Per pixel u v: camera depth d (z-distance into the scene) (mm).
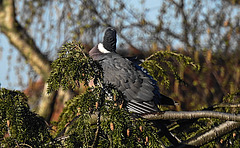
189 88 22953
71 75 7523
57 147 8109
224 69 23656
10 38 20828
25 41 20891
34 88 20641
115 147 7461
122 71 9531
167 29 22547
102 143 7516
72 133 7816
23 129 8234
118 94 7777
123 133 7410
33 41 20953
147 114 8484
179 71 16875
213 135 8602
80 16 21188
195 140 8641
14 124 8180
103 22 21609
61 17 20969
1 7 21188
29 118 8375
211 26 23094
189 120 9352
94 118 8141
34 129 8328
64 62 7582
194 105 22766
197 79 23062
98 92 7438
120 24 21828
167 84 11398
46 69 20594
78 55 7668
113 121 7258
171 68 11719
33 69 20859
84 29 20438
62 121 10484
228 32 23062
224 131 8602
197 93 23172
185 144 8617
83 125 7465
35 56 20516
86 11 21172
